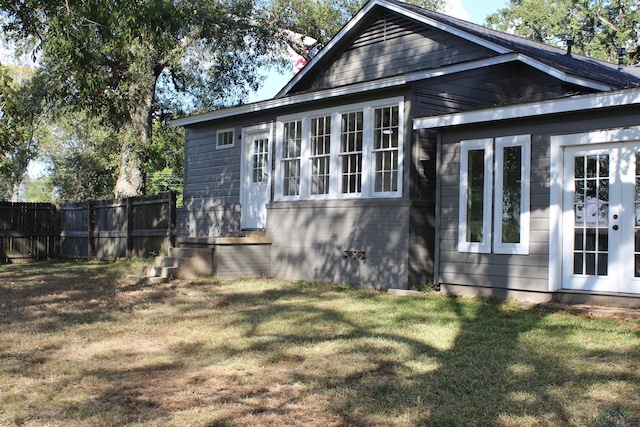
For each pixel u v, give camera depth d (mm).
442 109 11836
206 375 5918
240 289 11805
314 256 12891
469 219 10422
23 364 6316
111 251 19609
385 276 11477
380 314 8945
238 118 15789
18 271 16453
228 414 4852
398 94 11547
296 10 28797
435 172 11641
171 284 12500
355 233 12086
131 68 22672
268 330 7902
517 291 9789
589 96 8727
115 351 6871
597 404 4934
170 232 17000
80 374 5953
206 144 17109
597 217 9016
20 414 4836
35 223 21125
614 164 8844
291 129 14016
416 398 5156
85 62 13172
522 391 5289
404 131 11414
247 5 26438
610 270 8828
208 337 7539
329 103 12867
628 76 15703
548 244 9367
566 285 9258
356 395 5246
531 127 9641
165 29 12812
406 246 11141
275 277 13727
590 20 36688
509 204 9891
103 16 12336
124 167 25703
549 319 8289
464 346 6930
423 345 6965
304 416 4801
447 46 13844
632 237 8648
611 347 6715
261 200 15141
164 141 37875
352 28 15398
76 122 32625
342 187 12648
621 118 8703
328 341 7230
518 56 11664
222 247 13445
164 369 6152
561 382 5535
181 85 30609
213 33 25438
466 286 10461
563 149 9367
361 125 12375
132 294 11203
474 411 4836
